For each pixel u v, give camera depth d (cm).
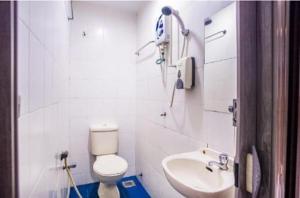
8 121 35
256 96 53
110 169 194
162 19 178
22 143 43
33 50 53
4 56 34
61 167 140
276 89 50
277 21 49
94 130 236
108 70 255
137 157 266
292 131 50
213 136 125
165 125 187
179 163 128
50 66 84
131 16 265
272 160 50
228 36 113
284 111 50
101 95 253
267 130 51
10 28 35
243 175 54
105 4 245
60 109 133
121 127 265
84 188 241
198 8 140
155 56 208
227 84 114
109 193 205
